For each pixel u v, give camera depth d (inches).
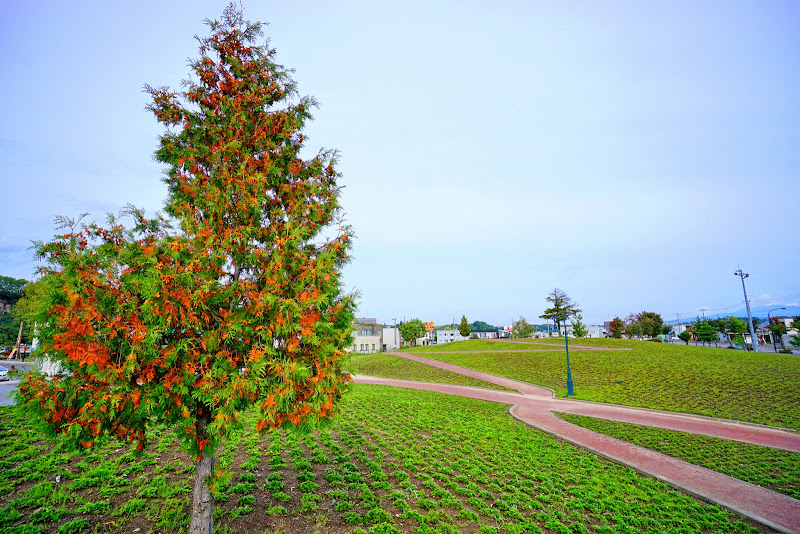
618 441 523.2
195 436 184.2
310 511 249.9
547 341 2263.8
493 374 1327.5
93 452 331.6
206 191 201.0
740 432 580.7
